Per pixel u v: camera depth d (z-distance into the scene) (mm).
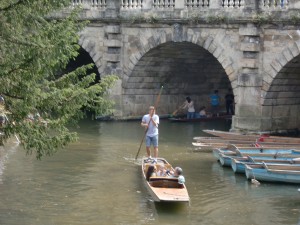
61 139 16734
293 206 19594
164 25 34531
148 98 38312
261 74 31156
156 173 21438
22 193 20453
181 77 39625
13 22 15352
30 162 24797
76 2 37312
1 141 16547
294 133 32906
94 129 33656
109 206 19250
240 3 31516
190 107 38562
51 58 15766
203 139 28625
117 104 36938
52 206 19156
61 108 16672
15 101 16266
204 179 22797
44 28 15992
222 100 42281
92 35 37469
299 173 21875
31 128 16391
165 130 34312
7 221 17641
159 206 19344
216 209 19188
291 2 29734
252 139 29172
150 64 36875
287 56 30172
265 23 30578
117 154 26891
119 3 36188
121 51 36719
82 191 20844
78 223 17625
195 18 32812
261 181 22359
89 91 16969
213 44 32781
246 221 18109
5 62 15703
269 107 31594
